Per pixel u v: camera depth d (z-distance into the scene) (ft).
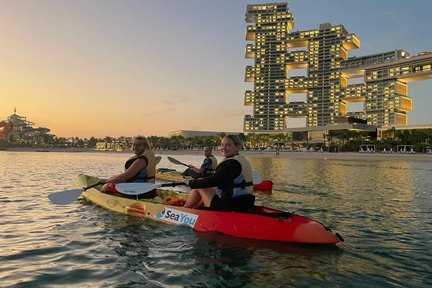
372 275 18.11
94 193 38.34
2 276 17.51
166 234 25.32
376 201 46.03
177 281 16.97
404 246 23.79
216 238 24.27
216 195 26.50
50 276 17.57
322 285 16.69
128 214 32.24
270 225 23.76
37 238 24.76
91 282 16.80
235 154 25.23
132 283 16.71
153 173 33.99
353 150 445.37
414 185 72.18
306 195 51.19
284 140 595.88
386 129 520.83
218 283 16.78
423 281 17.39
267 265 19.34
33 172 97.25
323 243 22.44
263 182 56.34
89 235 25.43
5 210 35.32
